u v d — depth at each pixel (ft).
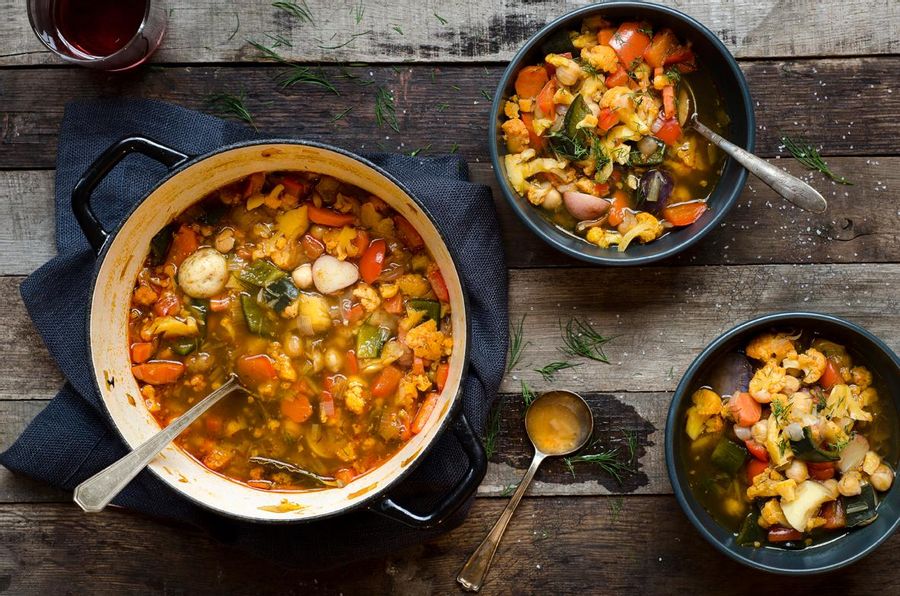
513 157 2.74
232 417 2.62
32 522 2.83
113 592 2.84
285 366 2.60
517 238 2.83
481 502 2.83
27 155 2.81
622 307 2.84
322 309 2.61
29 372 2.82
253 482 2.62
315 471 2.61
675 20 2.67
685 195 2.76
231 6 2.81
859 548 2.66
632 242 2.75
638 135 2.73
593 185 2.75
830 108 2.83
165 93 2.81
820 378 2.71
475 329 2.76
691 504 2.64
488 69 2.82
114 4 2.72
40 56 2.82
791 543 2.71
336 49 2.81
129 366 2.60
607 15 2.70
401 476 2.46
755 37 2.82
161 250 2.61
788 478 2.67
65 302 2.75
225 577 2.85
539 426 2.82
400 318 2.63
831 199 2.83
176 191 2.54
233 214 2.63
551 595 2.84
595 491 2.83
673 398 2.62
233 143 2.61
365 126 2.82
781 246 2.84
